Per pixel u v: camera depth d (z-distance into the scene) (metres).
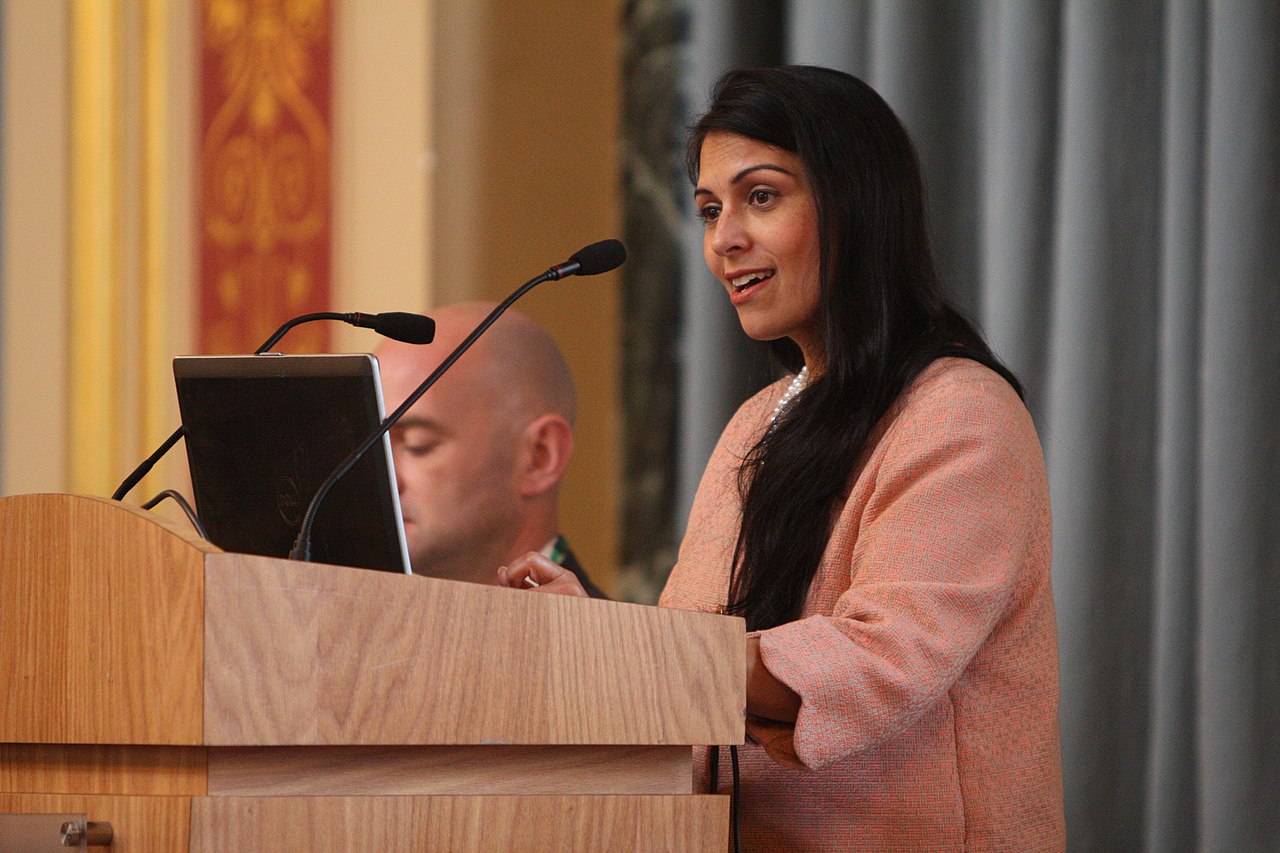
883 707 5.60
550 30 16.30
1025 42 12.06
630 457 14.89
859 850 6.28
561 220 16.09
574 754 4.95
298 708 4.38
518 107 16.23
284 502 5.89
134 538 4.41
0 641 4.66
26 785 4.59
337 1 16.27
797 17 13.34
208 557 4.30
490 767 4.82
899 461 6.27
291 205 16.31
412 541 10.85
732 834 6.41
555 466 11.09
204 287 16.56
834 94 6.91
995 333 12.06
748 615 6.62
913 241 6.96
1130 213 11.59
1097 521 11.38
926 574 5.92
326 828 4.47
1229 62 10.86
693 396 13.66
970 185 12.79
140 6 16.81
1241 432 10.65
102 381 16.66
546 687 4.79
